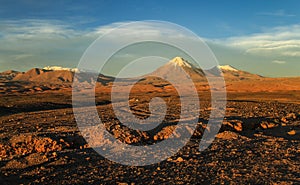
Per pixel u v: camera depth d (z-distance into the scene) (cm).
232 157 1298
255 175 1047
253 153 1362
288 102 4294
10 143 1456
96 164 1213
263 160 1245
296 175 1045
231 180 999
